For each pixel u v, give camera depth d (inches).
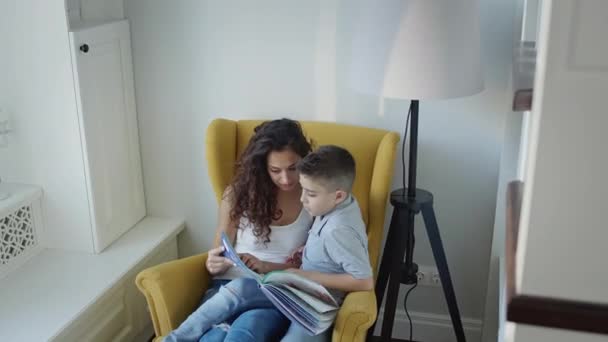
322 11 86.4
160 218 102.8
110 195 92.2
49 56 81.9
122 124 93.5
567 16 26.1
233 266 75.7
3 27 81.8
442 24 68.1
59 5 79.2
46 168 87.7
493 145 86.9
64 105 83.9
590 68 26.5
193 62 93.3
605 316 29.1
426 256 95.6
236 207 77.2
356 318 64.3
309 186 67.7
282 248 76.7
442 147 88.6
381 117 89.2
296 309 64.2
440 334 98.4
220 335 68.4
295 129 74.9
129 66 93.7
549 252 29.5
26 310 76.2
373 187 80.0
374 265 77.4
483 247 92.4
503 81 83.4
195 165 99.2
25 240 87.4
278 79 91.1
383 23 69.8
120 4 91.7
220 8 89.7
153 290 70.9
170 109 96.7
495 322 88.5
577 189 28.2
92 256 89.6
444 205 91.6
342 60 87.8
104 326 84.3
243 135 89.0
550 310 29.6
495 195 89.4
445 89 69.2
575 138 27.5
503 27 81.2
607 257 28.9
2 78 84.4
